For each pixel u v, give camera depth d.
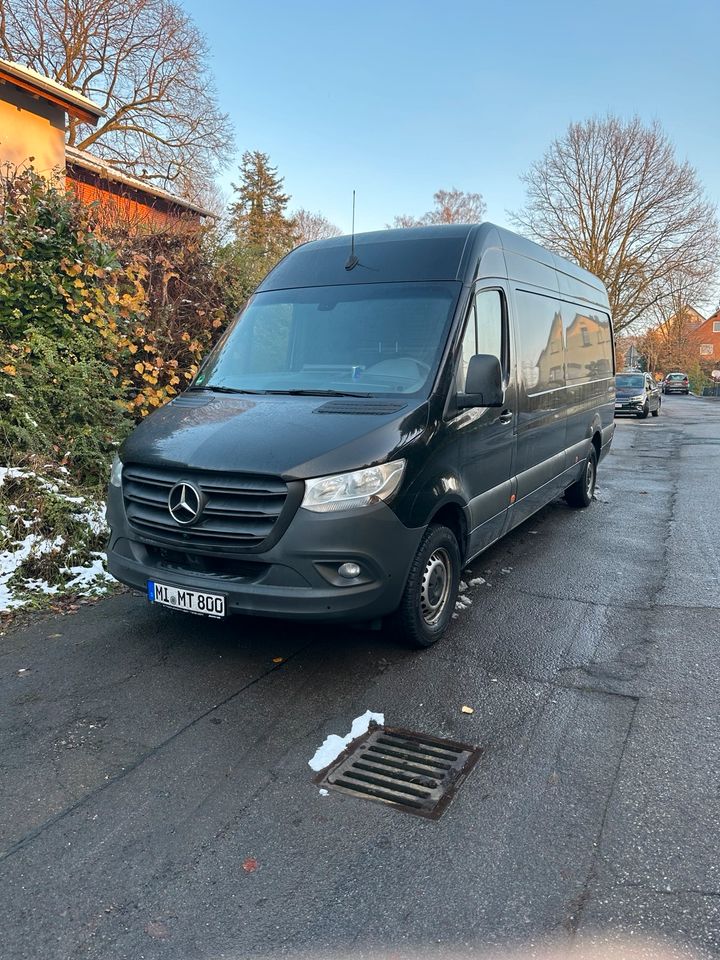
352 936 2.20
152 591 3.79
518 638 4.44
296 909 2.31
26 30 24.34
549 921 2.25
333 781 2.98
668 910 2.28
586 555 6.34
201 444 3.73
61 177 9.65
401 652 4.20
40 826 2.69
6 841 2.61
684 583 5.53
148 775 3.01
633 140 35.59
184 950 2.15
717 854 2.53
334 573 3.51
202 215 17.94
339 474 3.48
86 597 4.95
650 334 41.41
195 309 8.59
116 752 3.17
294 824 2.71
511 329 5.28
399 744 3.26
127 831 2.67
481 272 4.83
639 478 10.84
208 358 5.07
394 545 3.66
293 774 3.02
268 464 3.47
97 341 7.09
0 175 7.73
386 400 4.07
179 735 3.30
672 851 2.55
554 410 6.49
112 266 7.53
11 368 6.21
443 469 4.13
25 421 6.13
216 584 3.58
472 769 3.06
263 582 3.50
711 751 3.18
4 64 11.59
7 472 5.60
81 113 13.68
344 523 3.46
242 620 4.62
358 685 3.79
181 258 8.66
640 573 5.80
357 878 2.43
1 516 5.23
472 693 3.72
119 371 7.53
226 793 2.89
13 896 2.36
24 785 2.93
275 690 3.73
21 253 6.88
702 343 78.31
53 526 5.36
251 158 58.00
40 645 4.22
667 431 19.75
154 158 26.64
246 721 3.43
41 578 5.04
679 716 3.49
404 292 4.66
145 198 16.89
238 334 5.03
